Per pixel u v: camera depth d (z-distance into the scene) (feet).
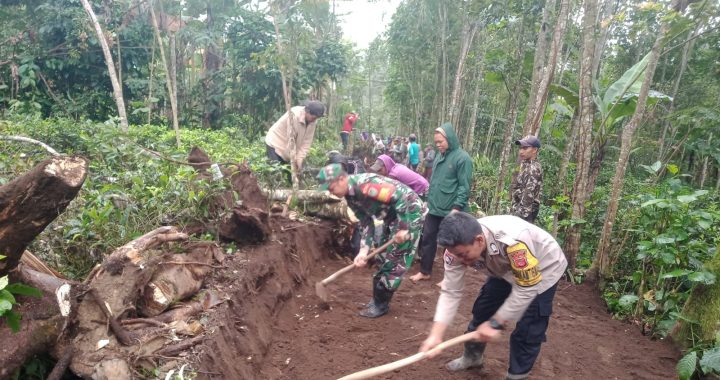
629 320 15.34
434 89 54.95
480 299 10.82
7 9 35.06
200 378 8.70
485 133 56.08
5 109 29.99
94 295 8.78
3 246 7.32
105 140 18.22
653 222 15.24
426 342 9.27
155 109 38.65
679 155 39.81
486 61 30.53
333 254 19.44
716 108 28.63
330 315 14.10
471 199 32.81
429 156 44.80
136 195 13.38
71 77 35.58
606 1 29.89
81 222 11.19
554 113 30.30
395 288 13.78
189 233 13.56
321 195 19.70
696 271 12.95
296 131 21.58
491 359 12.16
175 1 37.42
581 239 20.47
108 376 8.18
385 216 13.56
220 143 26.86
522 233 8.91
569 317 15.26
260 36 39.63
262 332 11.71
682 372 11.05
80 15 32.50
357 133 79.00
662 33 15.07
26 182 7.09
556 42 20.27
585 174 17.99
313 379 10.88
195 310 10.19
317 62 41.47
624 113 23.02
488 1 27.37
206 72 44.50
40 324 7.84
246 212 14.05
